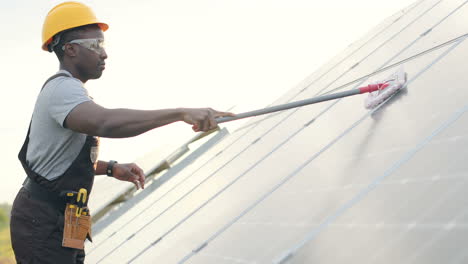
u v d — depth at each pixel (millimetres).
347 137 3457
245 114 3121
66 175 3373
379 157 2781
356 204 2482
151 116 3035
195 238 3812
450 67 3266
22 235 3348
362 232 2215
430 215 1975
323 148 3576
